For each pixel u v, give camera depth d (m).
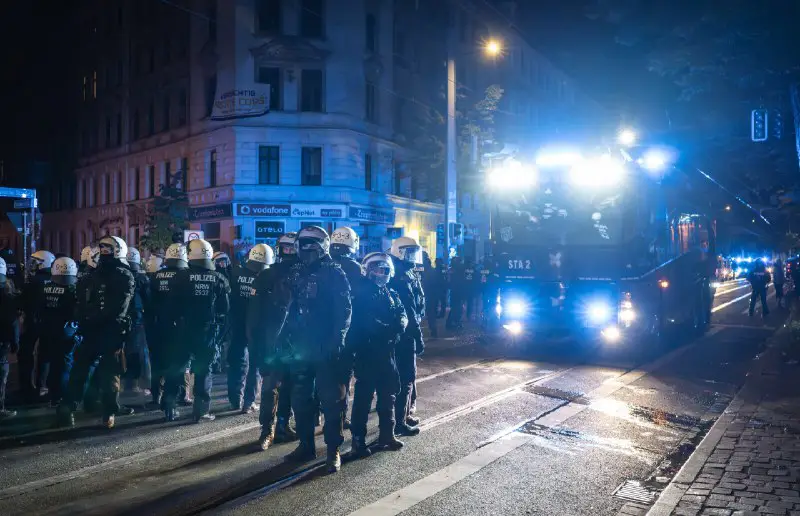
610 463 6.50
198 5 35.06
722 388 10.31
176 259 7.96
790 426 7.81
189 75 35.88
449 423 7.88
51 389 8.81
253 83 32.34
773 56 12.02
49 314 8.66
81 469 6.08
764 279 21.70
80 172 47.56
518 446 6.96
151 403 8.97
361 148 34.41
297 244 6.18
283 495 5.44
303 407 6.28
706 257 18.45
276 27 32.88
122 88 42.59
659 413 8.66
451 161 26.28
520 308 13.77
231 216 32.31
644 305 13.23
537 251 13.68
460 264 18.16
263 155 33.00
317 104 33.59
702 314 17.88
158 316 8.00
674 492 5.55
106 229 44.19
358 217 33.94
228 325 8.25
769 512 5.11
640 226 13.21
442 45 40.84
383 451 6.71
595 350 14.08
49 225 51.91
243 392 8.90
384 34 36.25
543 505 5.32
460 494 5.51
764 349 14.47
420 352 7.54
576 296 13.45
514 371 11.50
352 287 6.52
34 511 5.07
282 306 6.07
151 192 39.84
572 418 8.24
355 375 6.66
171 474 5.95
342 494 5.46
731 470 6.14
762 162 22.44
